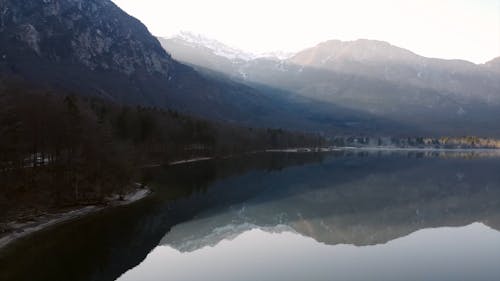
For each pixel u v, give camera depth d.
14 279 36.62
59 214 58.84
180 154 149.12
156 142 133.12
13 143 65.19
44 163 75.50
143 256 45.00
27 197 60.00
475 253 46.31
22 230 50.44
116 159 72.50
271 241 51.53
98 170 69.38
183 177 109.81
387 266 41.81
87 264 41.53
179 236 53.34
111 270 40.25
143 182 93.94
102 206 66.81
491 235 54.53
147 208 68.50
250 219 64.12
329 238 53.06
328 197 85.94
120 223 57.62
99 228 54.41
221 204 76.25
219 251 47.16
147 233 54.12
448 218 65.56
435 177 124.06
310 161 183.62
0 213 50.44
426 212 70.69
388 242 51.34
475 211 71.50
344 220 63.88
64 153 70.56
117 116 121.75
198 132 164.12
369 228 58.53
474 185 106.31
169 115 160.88
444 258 44.34
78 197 67.00
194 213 67.81
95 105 129.00
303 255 45.72
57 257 42.94
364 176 124.81
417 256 45.22
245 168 141.62
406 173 135.38
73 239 49.19
